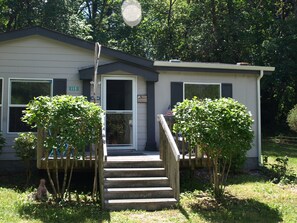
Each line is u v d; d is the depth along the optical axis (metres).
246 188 9.55
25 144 9.59
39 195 7.96
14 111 10.95
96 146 8.08
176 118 8.47
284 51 26.34
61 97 7.66
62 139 7.43
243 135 8.01
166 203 7.58
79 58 11.35
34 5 22.77
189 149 8.62
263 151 18.45
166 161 8.62
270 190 9.34
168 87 11.94
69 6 23.30
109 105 11.45
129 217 6.89
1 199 7.84
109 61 11.59
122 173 8.45
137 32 31.17
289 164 13.94
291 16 28.69
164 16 30.38
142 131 11.62
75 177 10.02
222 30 26.20
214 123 7.85
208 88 12.35
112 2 33.41
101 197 7.64
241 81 12.65
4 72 10.95
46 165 7.81
